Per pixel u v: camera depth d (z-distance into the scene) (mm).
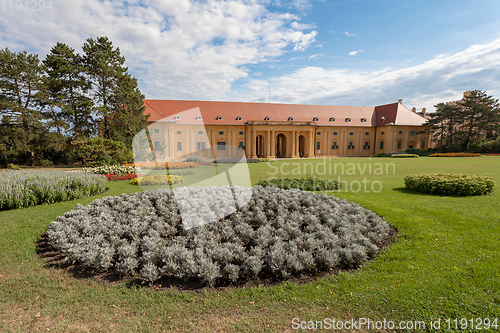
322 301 3279
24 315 3104
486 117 44375
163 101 41750
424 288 3453
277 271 3857
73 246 4434
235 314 3086
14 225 6309
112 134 26938
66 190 9422
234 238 4672
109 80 28406
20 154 28266
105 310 3176
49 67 28062
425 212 6707
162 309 3170
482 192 8883
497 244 4648
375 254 4461
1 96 25672
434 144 52281
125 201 6945
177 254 3988
